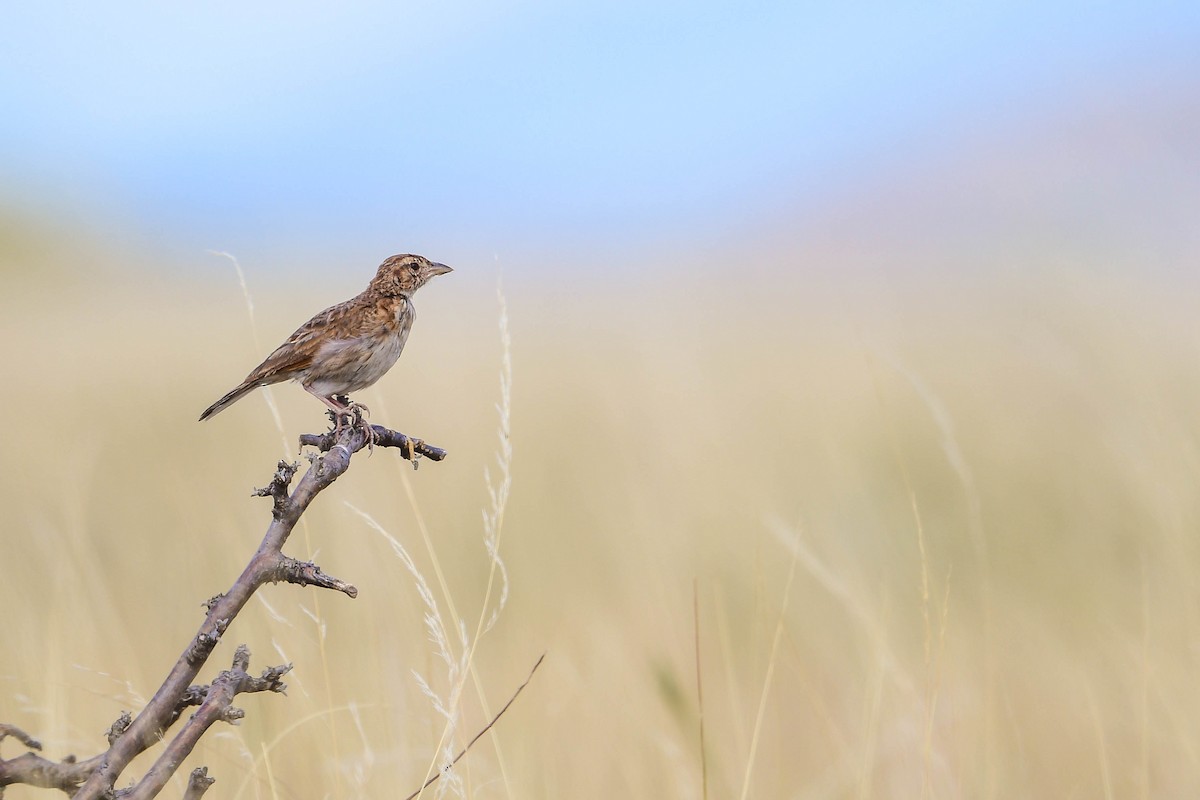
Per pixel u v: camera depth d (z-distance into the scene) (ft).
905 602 33.99
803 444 53.62
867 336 85.76
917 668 29.63
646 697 28.35
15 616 28.86
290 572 13.15
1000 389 61.57
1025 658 30.60
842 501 42.45
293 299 120.98
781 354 83.87
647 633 32.37
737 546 39.06
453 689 18.70
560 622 34.27
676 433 54.65
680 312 114.83
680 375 67.82
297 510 13.41
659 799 25.45
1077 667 29.22
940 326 87.25
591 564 39.63
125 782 24.71
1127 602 32.99
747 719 28.37
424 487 46.75
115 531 41.24
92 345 98.43
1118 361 55.47
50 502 42.52
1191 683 27.53
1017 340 68.49
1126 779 25.63
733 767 26.04
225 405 31.89
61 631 28.25
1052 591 34.60
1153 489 36.58
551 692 29.27
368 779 21.98
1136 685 27.68
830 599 33.96
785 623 32.17
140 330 106.22
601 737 27.43
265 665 29.35
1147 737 26.32
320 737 24.44
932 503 42.93
